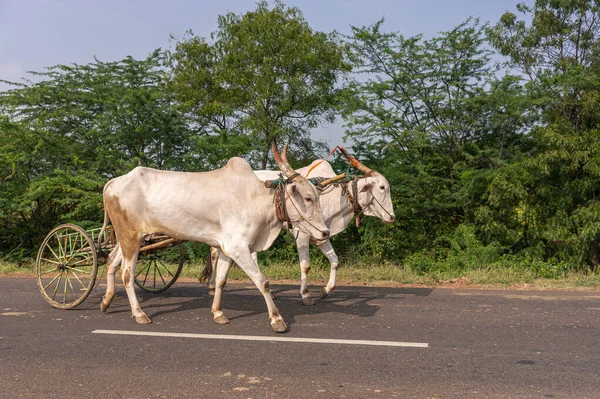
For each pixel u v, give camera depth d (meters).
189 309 8.33
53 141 15.75
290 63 19.03
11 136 15.66
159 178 7.63
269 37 18.98
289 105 18.77
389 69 15.12
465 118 14.68
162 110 15.87
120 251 8.16
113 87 16.62
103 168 15.72
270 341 6.47
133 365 5.62
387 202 9.17
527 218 13.78
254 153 16.69
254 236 7.44
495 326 7.06
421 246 15.04
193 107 20.44
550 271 11.93
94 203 14.16
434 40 14.96
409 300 8.90
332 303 8.79
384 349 6.09
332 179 8.39
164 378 5.23
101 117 15.86
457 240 14.02
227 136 15.52
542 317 7.53
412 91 14.56
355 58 15.13
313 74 19.41
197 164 15.31
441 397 4.72
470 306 8.33
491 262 12.91
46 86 16.91
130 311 8.20
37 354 6.01
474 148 14.71
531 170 13.30
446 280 11.30
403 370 5.40
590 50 14.80
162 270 12.33
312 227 7.39
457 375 5.25
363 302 8.82
